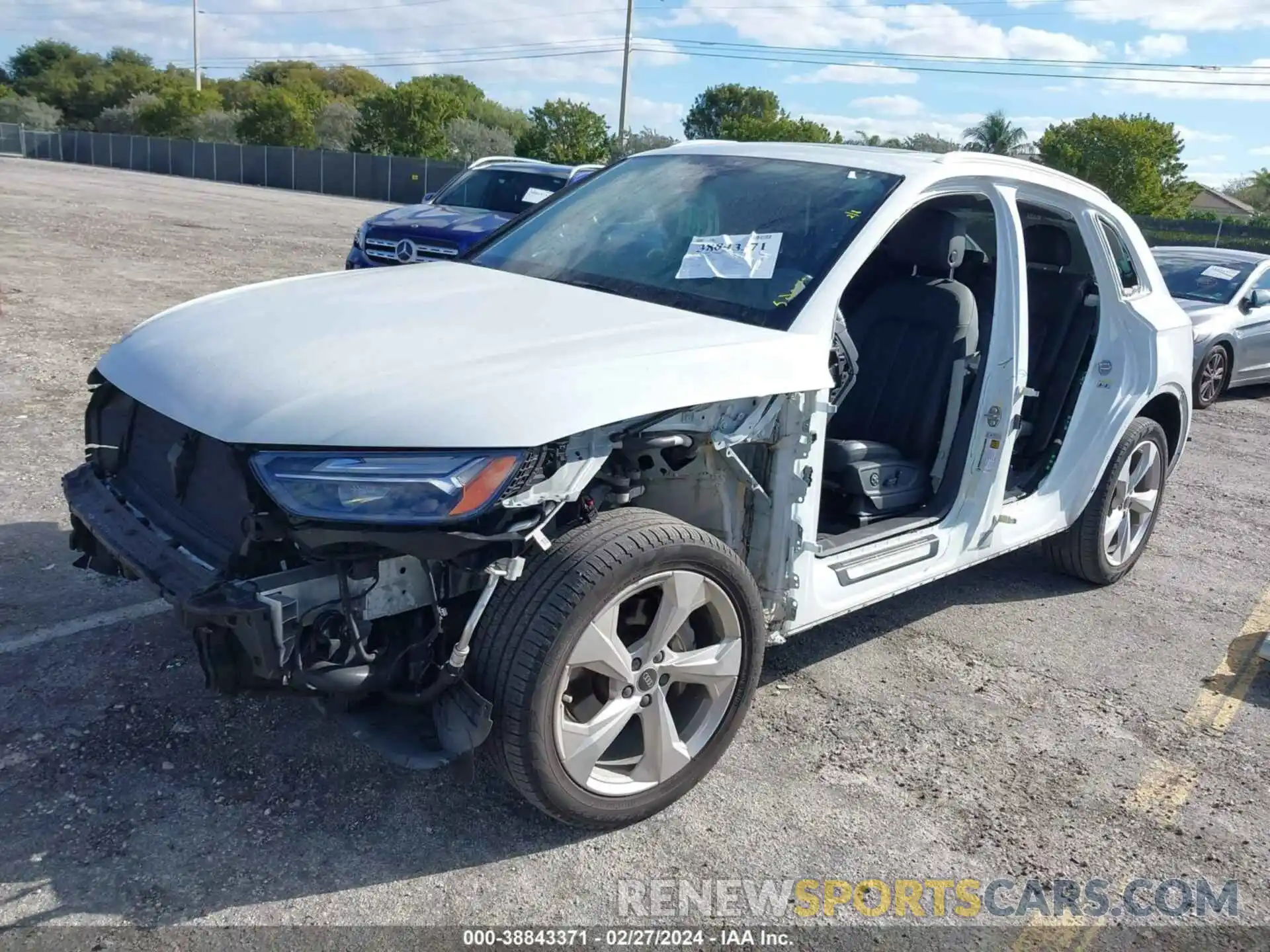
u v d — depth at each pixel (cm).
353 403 244
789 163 382
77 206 2144
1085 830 308
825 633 428
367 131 5703
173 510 281
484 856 273
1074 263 468
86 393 661
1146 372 475
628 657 271
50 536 440
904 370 392
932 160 370
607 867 273
